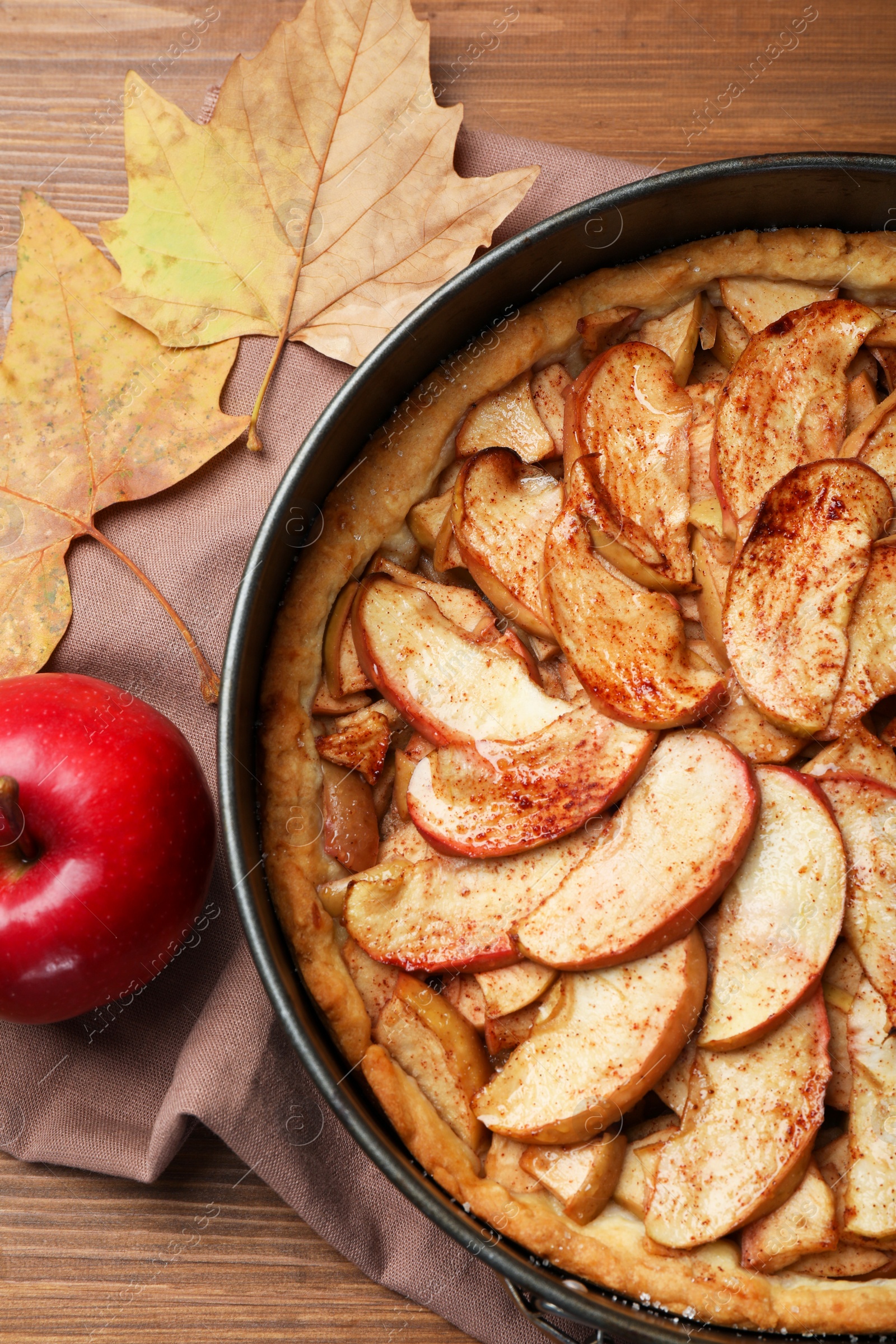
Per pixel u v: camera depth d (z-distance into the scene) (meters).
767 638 0.59
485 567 0.60
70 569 0.65
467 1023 0.60
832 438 0.60
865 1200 0.57
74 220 0.67
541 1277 0.57
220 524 0.65
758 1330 0.58
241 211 0.65
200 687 0.65
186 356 0.65
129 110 0.64
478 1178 0.59
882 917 0.58
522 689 0.60
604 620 0.60
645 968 0.58
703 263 0.62
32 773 0.60
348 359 0.65
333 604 0.62
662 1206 0.58
